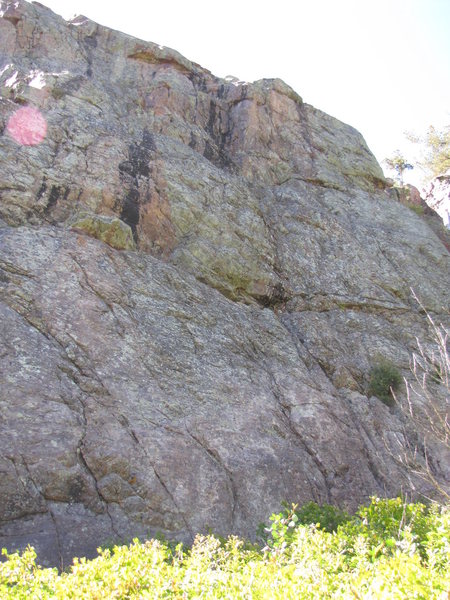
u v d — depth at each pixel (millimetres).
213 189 15422
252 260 14547
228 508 8445
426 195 27656
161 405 9305
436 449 12016
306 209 17594
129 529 7586
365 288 16203
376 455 11297
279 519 5535
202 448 9031
